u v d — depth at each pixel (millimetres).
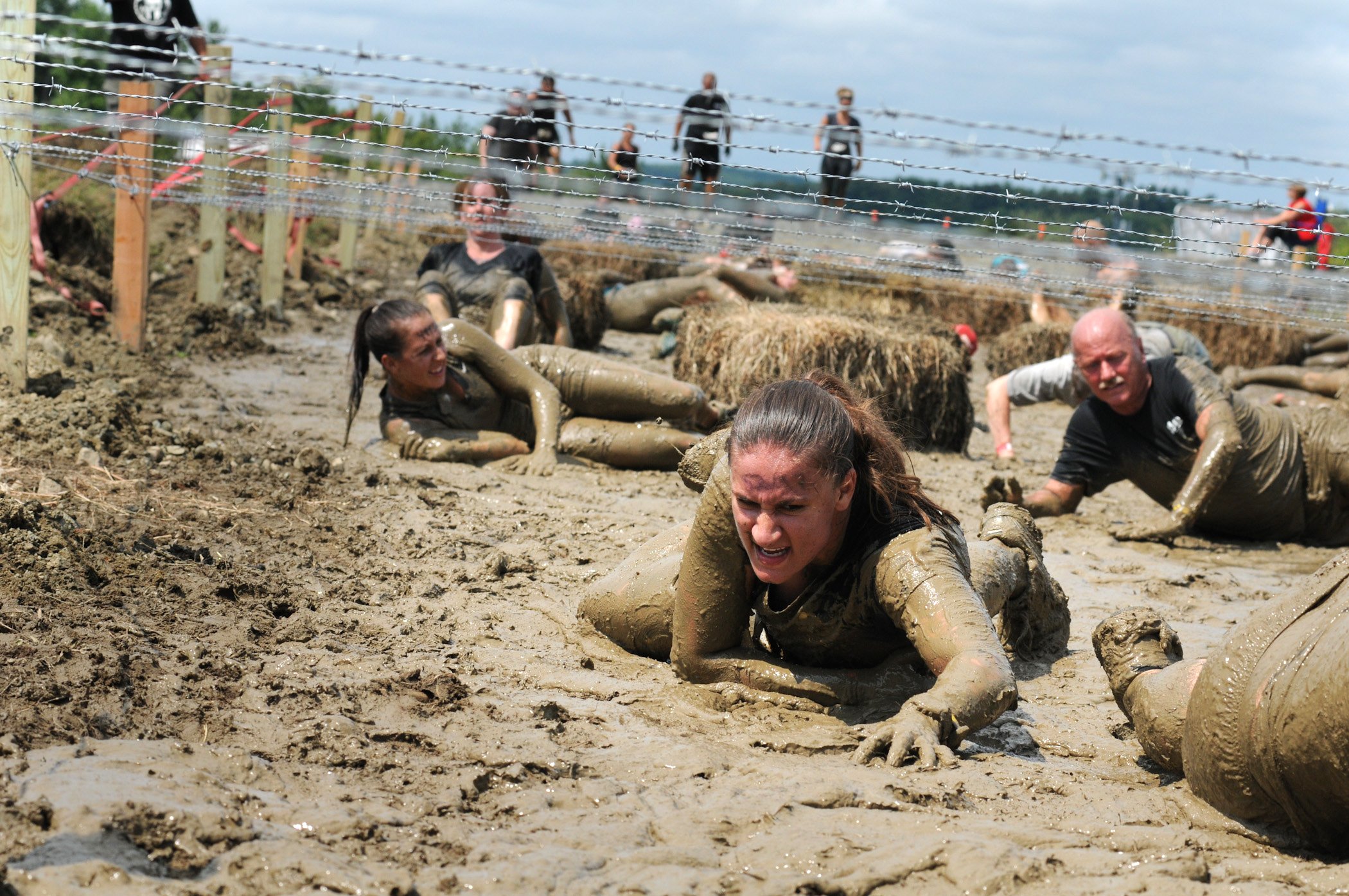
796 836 2750
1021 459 9617
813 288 15805
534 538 5805
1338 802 2668
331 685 3596
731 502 3529
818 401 3289
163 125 8242
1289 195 7656
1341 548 7172
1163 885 2553
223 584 4484
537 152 8438
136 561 4566
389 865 2566
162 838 2537
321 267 15508
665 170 7641
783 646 3936
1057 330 13492
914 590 3449
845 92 9039
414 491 6488
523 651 4250
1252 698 2807
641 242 8273
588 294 13211
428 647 4191
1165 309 9367
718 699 3803
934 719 3262
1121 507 8070
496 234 9055
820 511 3271
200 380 9109
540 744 3307
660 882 2529
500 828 2809
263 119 10156
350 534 5527
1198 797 3064
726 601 3773
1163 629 3564
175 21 8086
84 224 11266
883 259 8062
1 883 2318
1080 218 6992
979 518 7113
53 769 2789
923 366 9539
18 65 6531
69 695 3271
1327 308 7910
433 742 3264
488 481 6812
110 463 5934
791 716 3719
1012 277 8164
